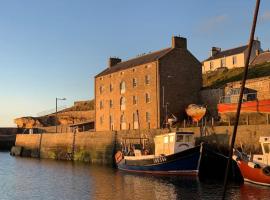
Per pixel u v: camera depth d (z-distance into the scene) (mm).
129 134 51469
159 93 53719
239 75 68375
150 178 37219
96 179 38531
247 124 36625
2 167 55188
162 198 27141
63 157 66750
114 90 63062
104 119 65250
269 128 33219
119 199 27750
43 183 37625
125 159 44719
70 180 38844
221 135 37500
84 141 61219
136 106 57906
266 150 30078
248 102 39312
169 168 38562
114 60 70000
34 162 62969
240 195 26547
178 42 56656
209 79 74188
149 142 47406
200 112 50562
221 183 32625
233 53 78500
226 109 41938
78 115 95312
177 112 54781
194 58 57656
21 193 32156
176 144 39156
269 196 25906
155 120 53875
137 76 58031
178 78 55656
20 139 84812
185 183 33094
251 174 30578
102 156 56281
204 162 36969
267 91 46031
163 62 54719
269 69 64375
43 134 75188
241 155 32000
